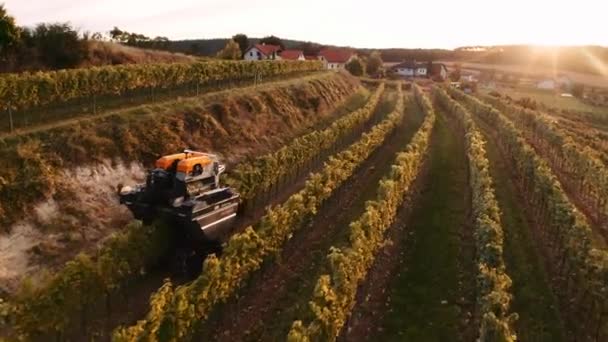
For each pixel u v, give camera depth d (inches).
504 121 1457.9
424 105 2011.6
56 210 647.1
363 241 556.4
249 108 1235.2
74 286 444.8
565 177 1170.0
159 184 574.6
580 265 579.8
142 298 535.2
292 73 1984.5
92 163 752.3
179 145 927.0
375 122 1747.0
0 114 819.4
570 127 2084.2
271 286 586.2
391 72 4877.0
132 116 919.0
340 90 2075.5
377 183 1039.0
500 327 403.5
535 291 609.0
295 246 689.6
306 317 438.9
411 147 1050.1
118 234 553.6
